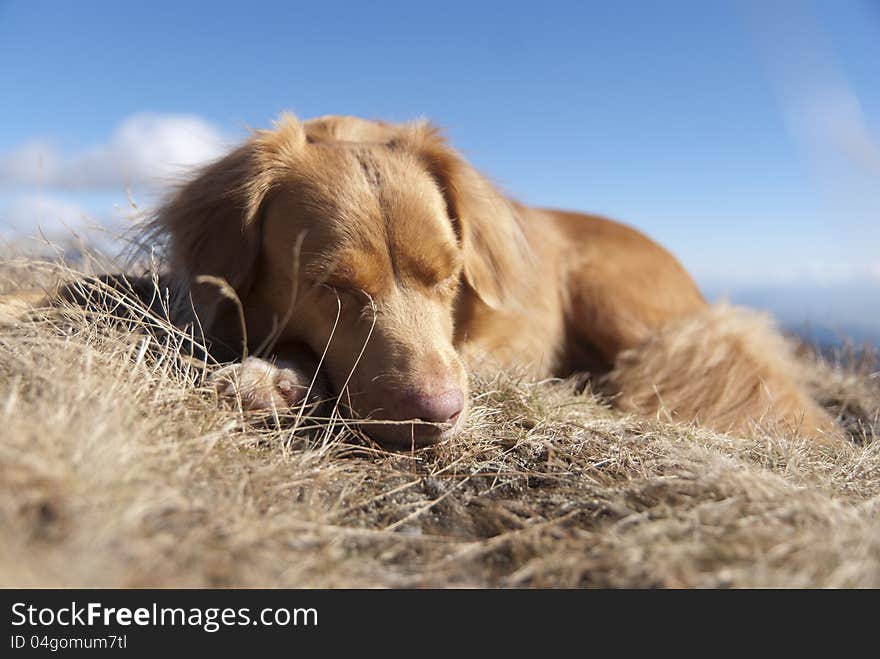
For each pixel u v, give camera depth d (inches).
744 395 20.6
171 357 14.8
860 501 12.9
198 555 9.2
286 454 13.3
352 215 16.3
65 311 15.4
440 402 14.4
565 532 11.5
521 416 16.5
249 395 14.4
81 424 10.4
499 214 20.1
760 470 13.7
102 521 8.9
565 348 24.0
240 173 17.1
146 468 10.4
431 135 19.4
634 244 25.5
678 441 16.1
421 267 16.6
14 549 8.2
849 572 9.3
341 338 16.0
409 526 11.9
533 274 21.4
